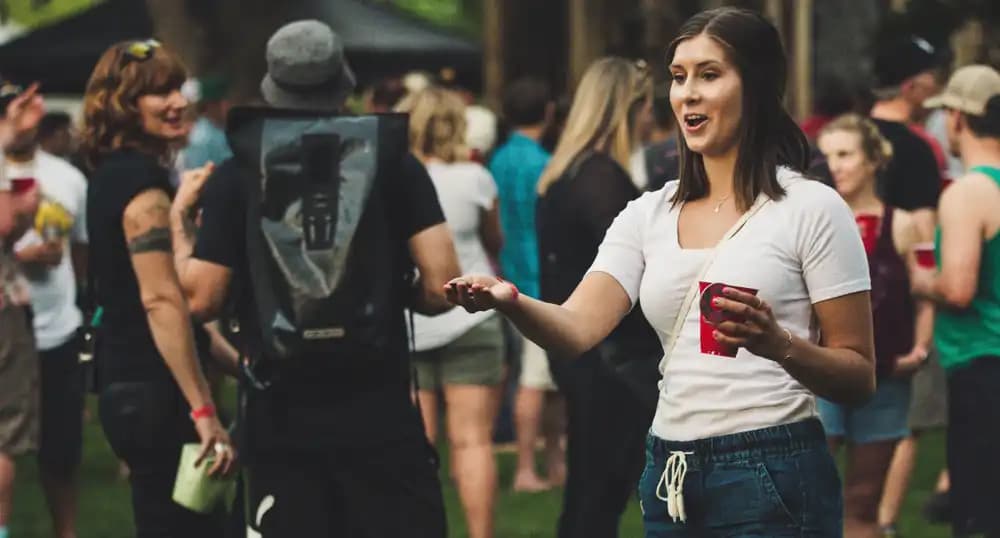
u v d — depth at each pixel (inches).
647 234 280.1
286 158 342.3
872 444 464.4
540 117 627.5
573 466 434.9
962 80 417.1
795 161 277.4
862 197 465.4
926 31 731.4
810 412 272.5
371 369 345.4
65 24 1289.4
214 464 370.6
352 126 347.3
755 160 272.2
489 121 775.7
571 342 271.1
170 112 376.8
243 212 349.7
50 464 526.3
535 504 624.4
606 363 426.6
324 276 338.6
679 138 278.7
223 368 400.5
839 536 276.1
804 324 270.1
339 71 361.7
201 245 352.2
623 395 426.9
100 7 1305.4
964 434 411.5
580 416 431.2
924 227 520.1
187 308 367.9
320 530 346.0
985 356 407.2
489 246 573.0
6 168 534.3
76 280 560.1
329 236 340.2
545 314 266.4
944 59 605.0
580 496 432.8
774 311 268.4
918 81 563.8
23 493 691.4
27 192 465.1
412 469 348.8
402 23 1256.8
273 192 342.0
